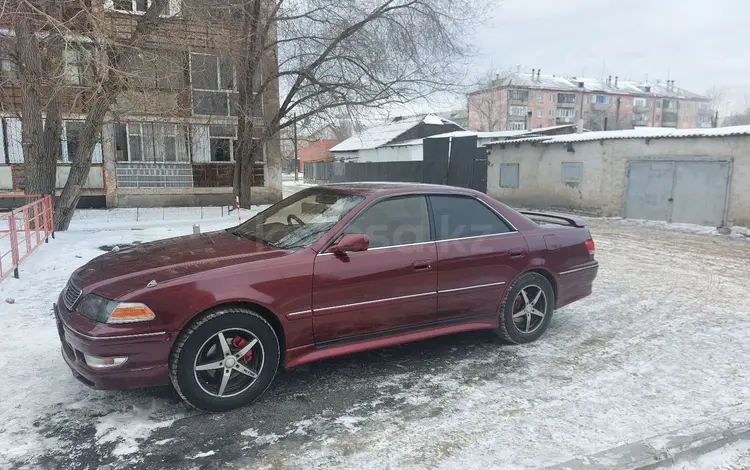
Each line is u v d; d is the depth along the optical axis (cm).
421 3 1405
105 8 1026
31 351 423
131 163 1712
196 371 320
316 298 353
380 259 378
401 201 407
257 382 340
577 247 489
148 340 305
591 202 1609
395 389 371
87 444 293
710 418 329
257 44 1395
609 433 311
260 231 429
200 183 1809
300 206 442
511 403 350
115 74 950
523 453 289
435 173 1919
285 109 1522
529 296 468
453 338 483
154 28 1043
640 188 1459
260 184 1917
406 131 3584
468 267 419
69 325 316
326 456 285
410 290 392
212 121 1670
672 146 1365
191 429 311
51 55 980
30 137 1013
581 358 434
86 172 1091
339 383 380
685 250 1008
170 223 1233
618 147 1509
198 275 322
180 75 1368
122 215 1454
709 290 681
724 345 468
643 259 911
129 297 305
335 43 1395
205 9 1116
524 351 449
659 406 347
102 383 304
